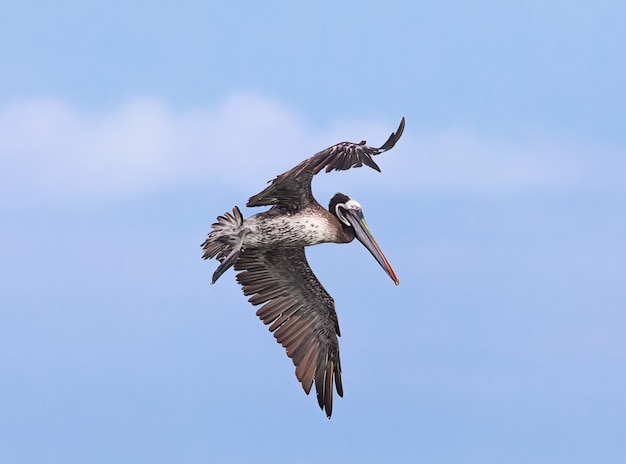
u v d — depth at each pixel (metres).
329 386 17.61
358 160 13.80
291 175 13.81
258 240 16.20
